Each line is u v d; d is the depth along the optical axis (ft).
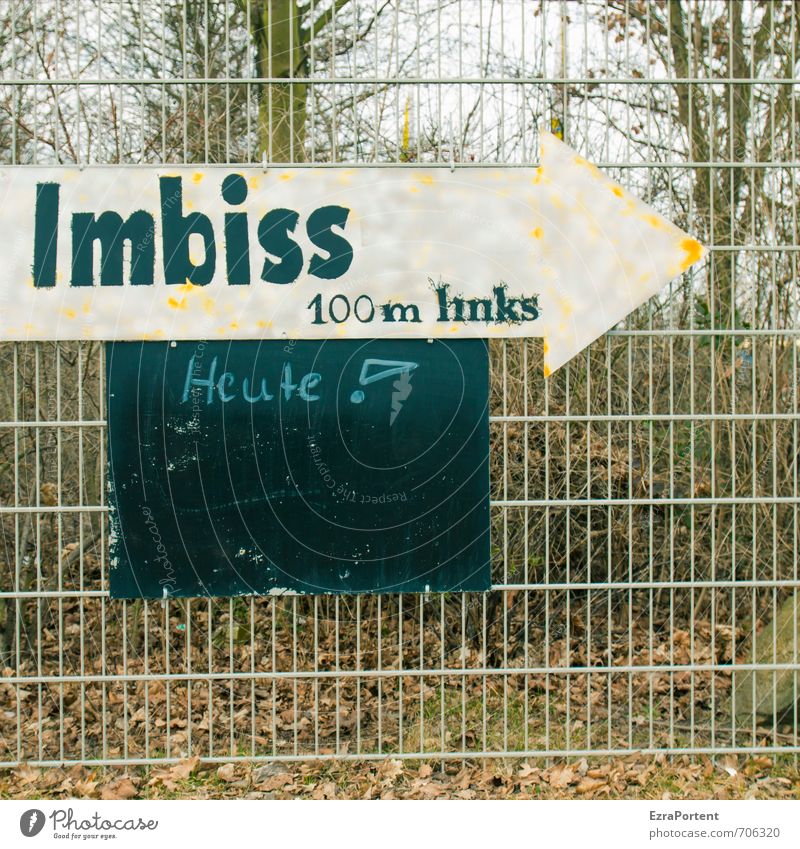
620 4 16.26
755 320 13.66
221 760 13.30
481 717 14.90
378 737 13.84
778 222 15.93
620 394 16.52
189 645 13.33
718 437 16.60
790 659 14.23
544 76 13.21
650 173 13.38
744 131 16.20
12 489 15.85
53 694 15.43
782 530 16.72
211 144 15.19
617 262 13.28
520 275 13.20
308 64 15.87
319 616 17.03
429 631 17.10
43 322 12.94
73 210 12.96
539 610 17.01
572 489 16.74
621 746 13.98
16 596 13.10
